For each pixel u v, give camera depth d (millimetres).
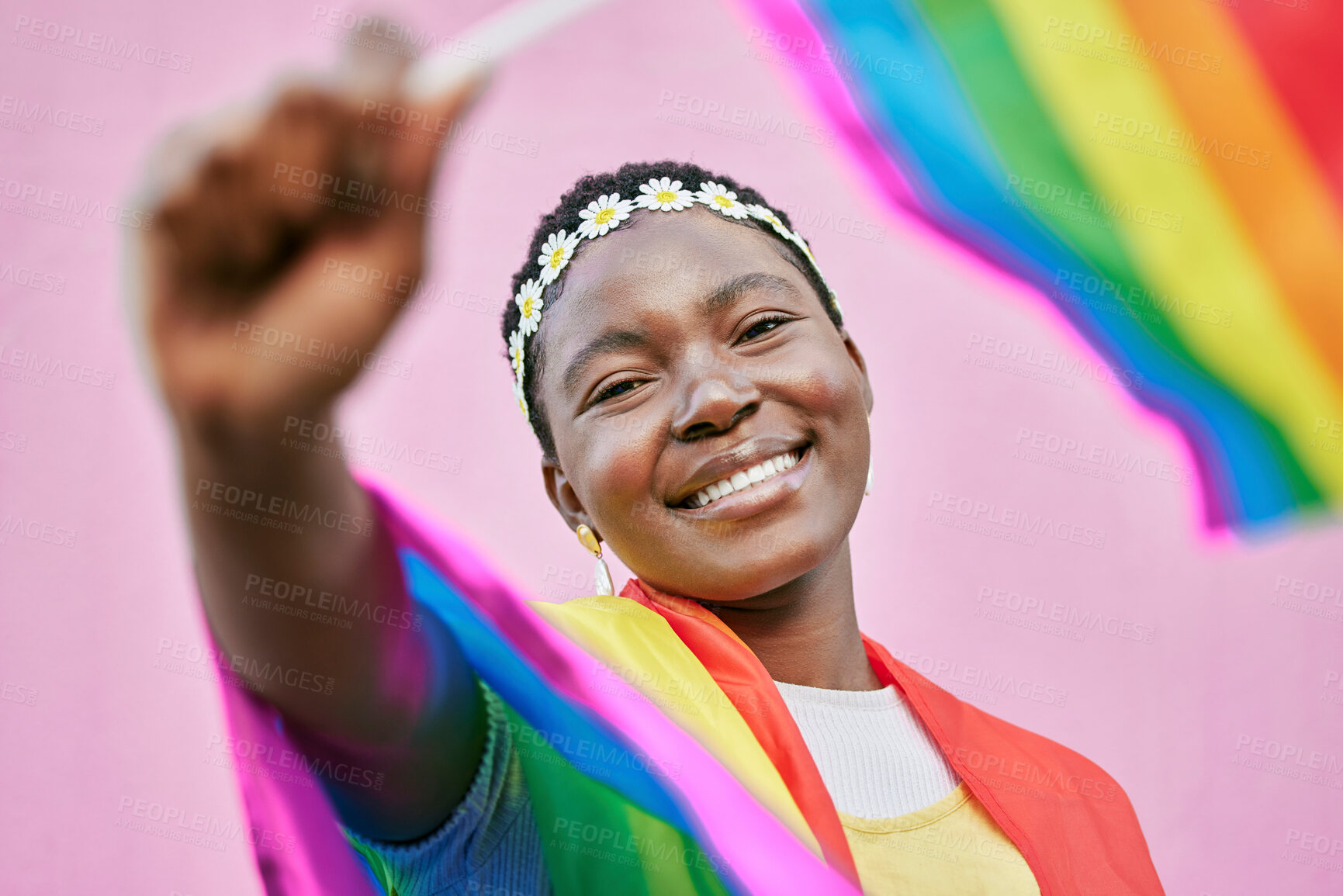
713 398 1553
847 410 1653
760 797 1427
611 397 1655
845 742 1661
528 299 1819
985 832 1646
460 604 1355
